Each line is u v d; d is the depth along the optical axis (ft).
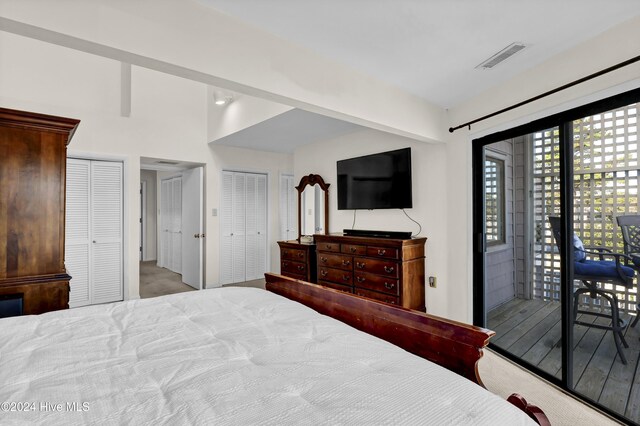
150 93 15.17
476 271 9.60
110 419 2.47
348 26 5.92
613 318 6.28
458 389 2.87
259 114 12.40
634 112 5.85
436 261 10.66
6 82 12.01
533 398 6.73
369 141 12.79
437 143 10.57
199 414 2.51
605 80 6.04
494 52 6.86
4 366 3.31
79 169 13.48
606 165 6.29
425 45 6.60
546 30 6.04
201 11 5.27
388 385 2.91
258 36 5.94
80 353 3.65
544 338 7.96
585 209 6.68
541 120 7.52
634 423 5.75
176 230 20.94
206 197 16.66
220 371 3.22
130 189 14.55
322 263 12.49
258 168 18.49
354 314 4.99
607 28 5.97
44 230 7.47
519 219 8.56
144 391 2.88
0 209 7.03
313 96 6.77
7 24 3.86
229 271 17.53
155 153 15.23
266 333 4.23
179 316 5.02
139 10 4.67
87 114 13.53
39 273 7.39
